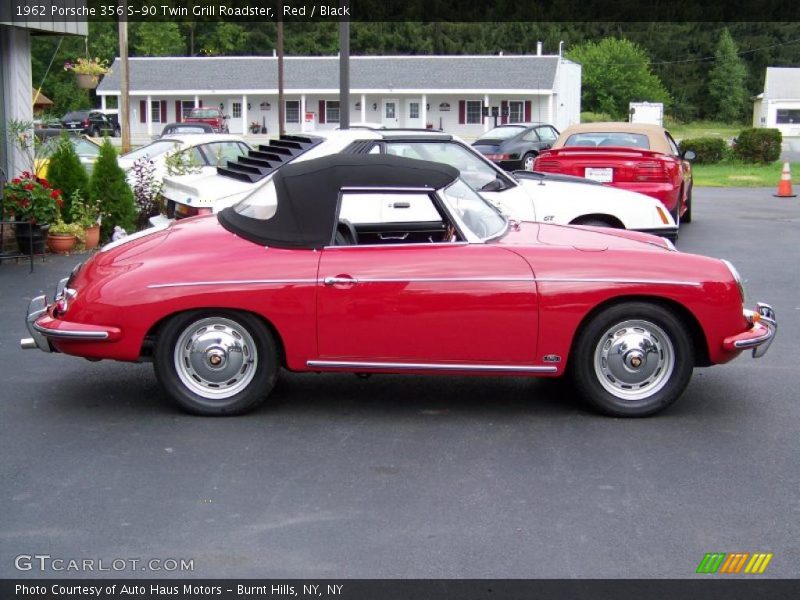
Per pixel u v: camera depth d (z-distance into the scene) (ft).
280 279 19.42
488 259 19.74
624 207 32.27
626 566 13.61
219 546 14.19
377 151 30.45
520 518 15.19
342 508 15.56
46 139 50.01
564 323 19.57
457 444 18.66
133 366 24.41
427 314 19.48
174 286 19.38
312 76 191.21
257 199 21.13
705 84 310.04
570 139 48.29
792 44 315.17
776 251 44.37
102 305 19.42
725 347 19.94
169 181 32.07
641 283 19.52
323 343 19.61
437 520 15.11
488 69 189.16
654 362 20.06
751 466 17.54
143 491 16.21
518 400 21.63
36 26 43.91
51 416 20.25
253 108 196.95
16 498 15.89
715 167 118.01
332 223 19.88
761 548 14.20
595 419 20.26
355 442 18.74
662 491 16.33
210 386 20.04
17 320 29.17
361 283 19.40
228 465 17.46
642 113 179.22
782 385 22.93
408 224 21.06
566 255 19.95
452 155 31.19
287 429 19.49
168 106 197.47
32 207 39.34
